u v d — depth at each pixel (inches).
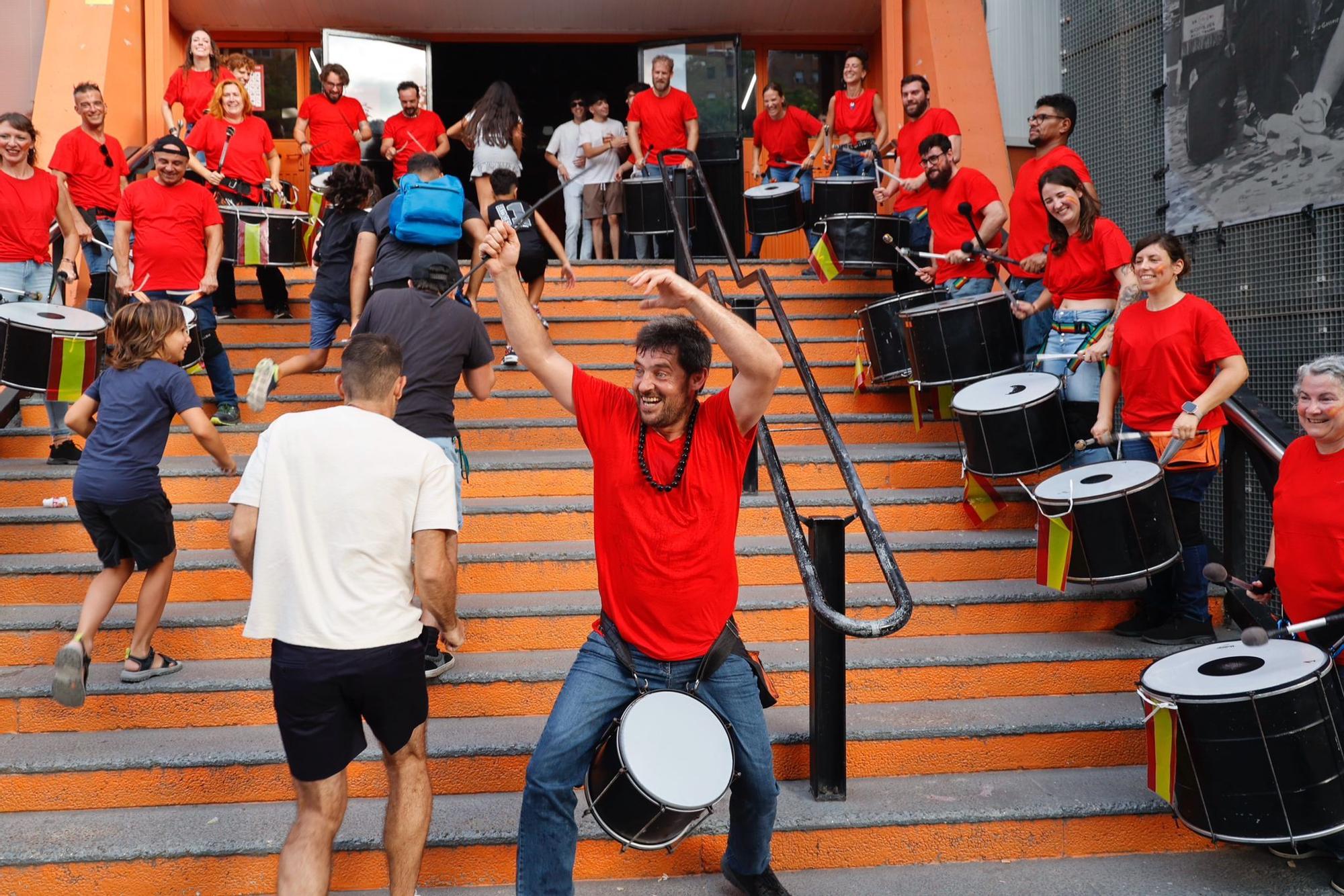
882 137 327.9
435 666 154.6
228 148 283.3
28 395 234.1
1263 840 123.6
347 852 129.8
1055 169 193.6
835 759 140.6
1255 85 224.8
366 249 192.4
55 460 213.9
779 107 334.6
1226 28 232.1
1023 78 316.2
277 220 259.3
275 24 373.7
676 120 335.9
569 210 352.5
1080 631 178.2
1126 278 185.0
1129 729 153.0
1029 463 178.5
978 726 150.9
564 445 227.9
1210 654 135.3
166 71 341.7
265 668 160.7
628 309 285.7
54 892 126.6
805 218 322.7
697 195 331.0
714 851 135.2
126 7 316.8
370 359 120.0
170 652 164.2
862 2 374.0
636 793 102.1
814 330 274.4
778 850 135.3
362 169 215.9
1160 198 258.5
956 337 199.8
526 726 151.1
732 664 115.6
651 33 391.2
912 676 162.1
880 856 136.5
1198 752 125.5
